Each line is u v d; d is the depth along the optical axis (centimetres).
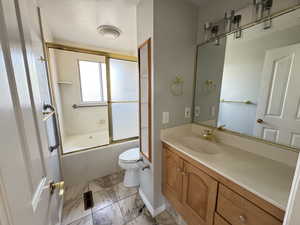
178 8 126
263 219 65
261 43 102
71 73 250
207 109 146
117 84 249
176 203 128
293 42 87
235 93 121
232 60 122
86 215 147
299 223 36
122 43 227
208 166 90
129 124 267
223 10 121
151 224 137
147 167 153
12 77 41
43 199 60
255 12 101
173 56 132
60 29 178
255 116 109
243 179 75
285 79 92
